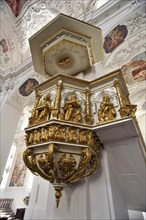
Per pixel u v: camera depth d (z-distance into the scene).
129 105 2.09
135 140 2.00
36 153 2.03
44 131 2.01
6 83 10.82
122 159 2.18
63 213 2.13
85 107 2.47
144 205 2.35
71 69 3.43
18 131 20.11
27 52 11.15
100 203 2.05
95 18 7.51
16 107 10.16
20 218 11.99
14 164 19.09
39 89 2.93
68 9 9.38
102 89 2.59
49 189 2.55
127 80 10.62
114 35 7.05
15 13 11.23
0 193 17.73
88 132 2.09
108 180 2.14
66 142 1.92
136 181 2.17
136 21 6.71
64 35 3.06
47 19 10.64
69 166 1.88
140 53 8.00
